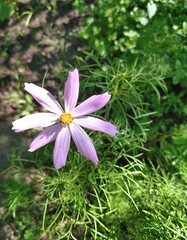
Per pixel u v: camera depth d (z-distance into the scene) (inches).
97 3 11.1
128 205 10.1
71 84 7.9
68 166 9.9
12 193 9.9
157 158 10.5
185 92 11.1
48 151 10.3
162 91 11.1
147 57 10.8
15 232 10.1
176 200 9.9
